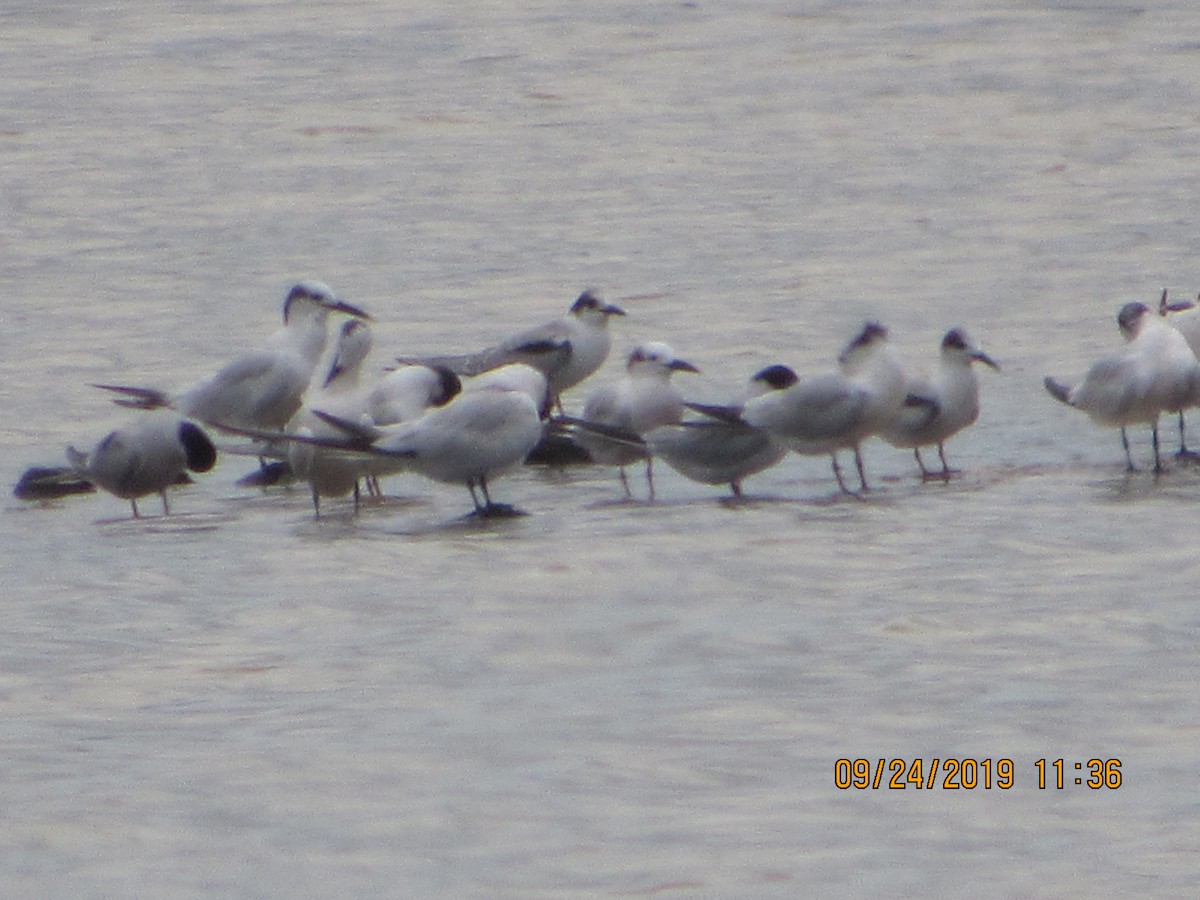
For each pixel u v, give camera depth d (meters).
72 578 15.18
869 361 17.67
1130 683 12.15
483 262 30.44
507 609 14.05
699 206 34.19
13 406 22.11
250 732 11.77
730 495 17.66
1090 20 52.84
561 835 10.27
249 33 54.19
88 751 11.52
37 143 41.38
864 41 51.06
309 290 19.83
